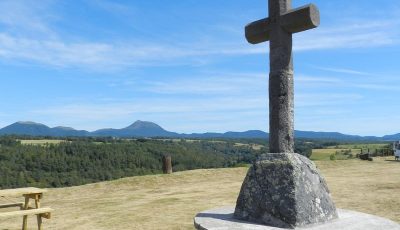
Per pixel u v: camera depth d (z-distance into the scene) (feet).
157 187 45.47
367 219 17.60
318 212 16.80
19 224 28.94
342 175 51.52
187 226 25.99
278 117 18.13
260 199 17.33
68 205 36.55
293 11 17.93
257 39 19.93
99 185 46.24
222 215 18.93
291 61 18.48
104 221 28.73
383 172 53.47
